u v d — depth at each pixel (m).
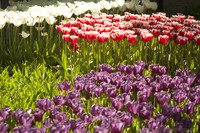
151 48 5.29
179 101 3.02
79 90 3.26
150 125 2.37
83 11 6.66
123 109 2.94
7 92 3.98
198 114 3.05
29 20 5.69
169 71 4.92
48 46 6.02
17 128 2.18
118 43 5.63
